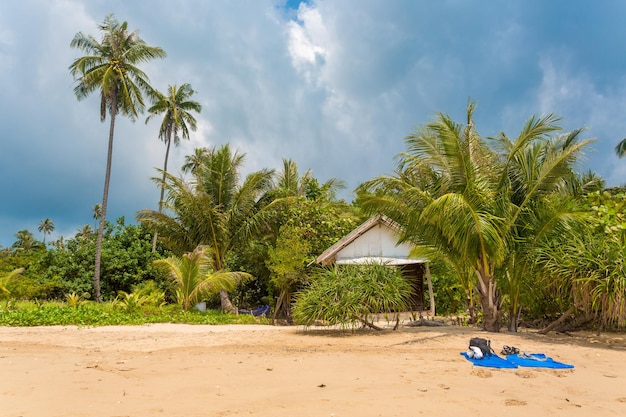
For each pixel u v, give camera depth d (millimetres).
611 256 9547
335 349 8922
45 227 99625
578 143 10430
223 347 9281
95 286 25875
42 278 27500
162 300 22469
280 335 11445
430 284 19031
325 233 22422
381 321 16375
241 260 26000
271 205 23203
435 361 7336
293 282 20016
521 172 11602
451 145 10805
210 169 24125
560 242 10742
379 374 6246
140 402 4723
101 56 27500
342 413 4363
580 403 4930
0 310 16484
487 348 7719
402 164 11844
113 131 27531
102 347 9219
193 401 4797
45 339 10430
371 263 12500
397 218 12273
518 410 4598
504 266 11516
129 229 29906
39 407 4453
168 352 8492
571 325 11594
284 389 5359
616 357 7883
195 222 23344
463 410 4531
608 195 12719
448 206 10070
